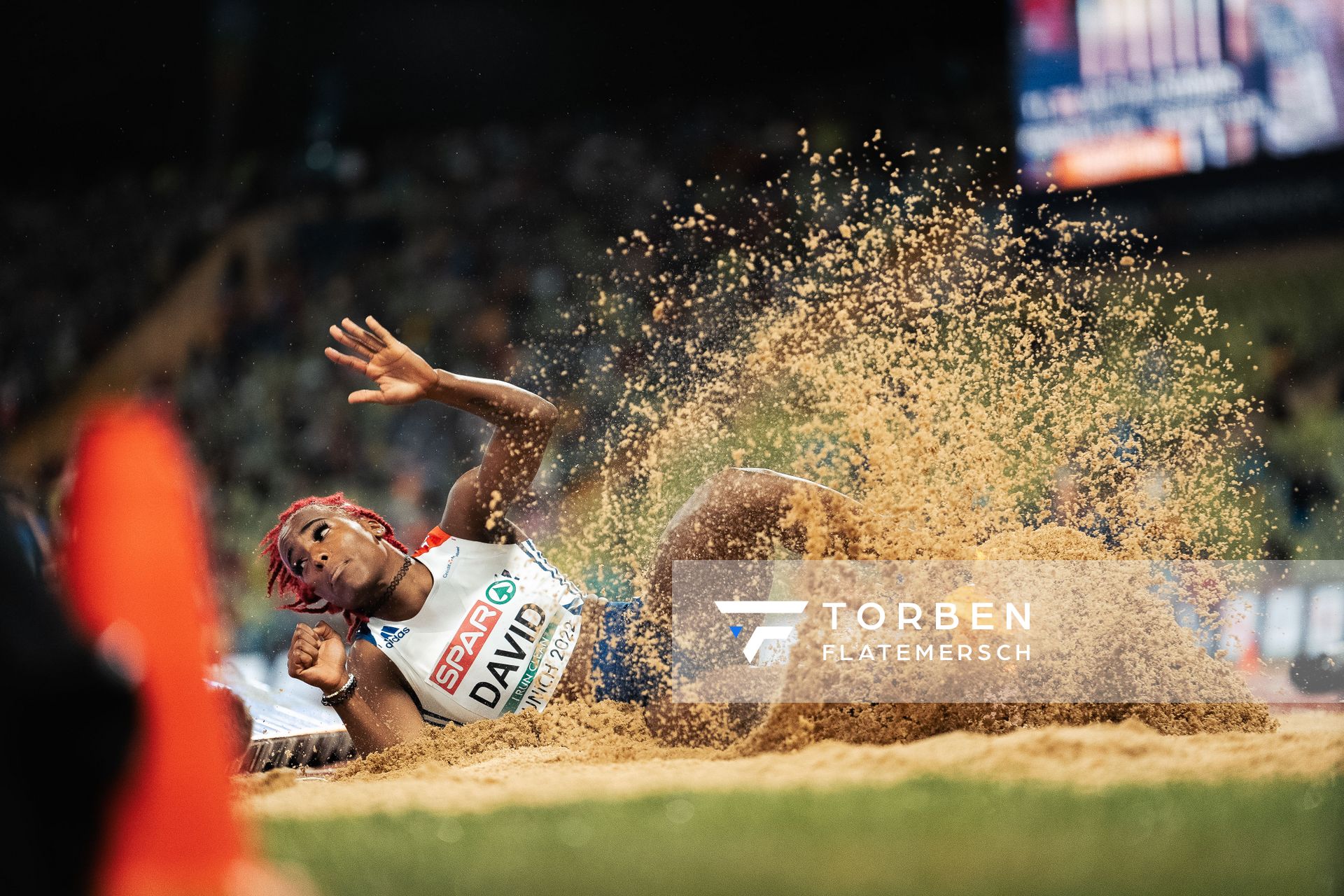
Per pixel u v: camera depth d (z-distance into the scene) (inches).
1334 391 1759.4
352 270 2736.2
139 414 194.9
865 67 2637.8
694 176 2591.0
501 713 670.5
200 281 2888.8
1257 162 1910.7
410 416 2411.4
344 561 666.8
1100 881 267.3
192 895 181.8
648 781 435.2
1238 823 316.5
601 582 1027.9
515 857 305.7
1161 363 1551.4
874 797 355.3
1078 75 2026.3
